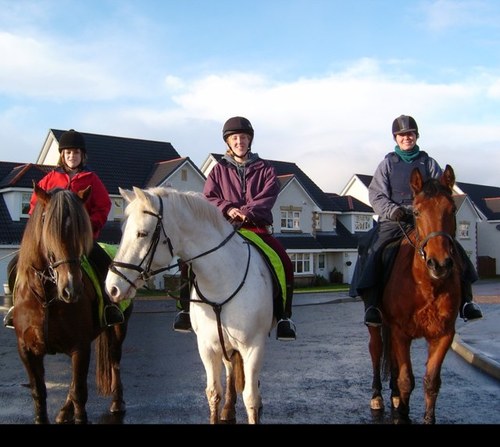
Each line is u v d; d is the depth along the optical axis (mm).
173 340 12188
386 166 6156
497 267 60000
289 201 42375
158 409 6363
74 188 5844
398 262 5516
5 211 31391
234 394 5805
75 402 5031
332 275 45188
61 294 4562
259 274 5016
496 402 6812
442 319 5156
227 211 5418
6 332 13422
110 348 6234
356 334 13367
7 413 6207
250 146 5758
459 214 55719
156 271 4492
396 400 6242
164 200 4578
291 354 10312
